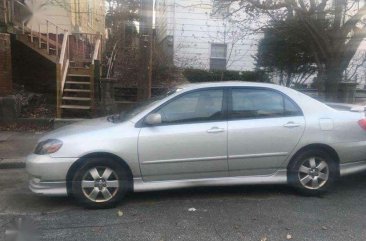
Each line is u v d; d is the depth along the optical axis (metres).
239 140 5.93
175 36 16.31
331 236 4.82
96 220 5.31
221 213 5.52
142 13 10.55
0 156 8.45
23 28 14.47
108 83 12.39
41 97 13.80
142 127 5.80
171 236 4.81
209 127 5.88
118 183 5.72
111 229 5.03
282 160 6.09
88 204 5.67
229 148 5.92
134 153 5.71
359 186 6.79
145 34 10.57
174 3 15.57
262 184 6.37
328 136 6.16
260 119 6.05
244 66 16.53
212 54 16.50
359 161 6.36
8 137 10.32
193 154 5.84
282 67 15.47
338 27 11.57
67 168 5.60
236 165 5.98
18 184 6.93
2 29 13.21
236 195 6.25
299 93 6.34
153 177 5.84
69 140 5.64
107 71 14.76
